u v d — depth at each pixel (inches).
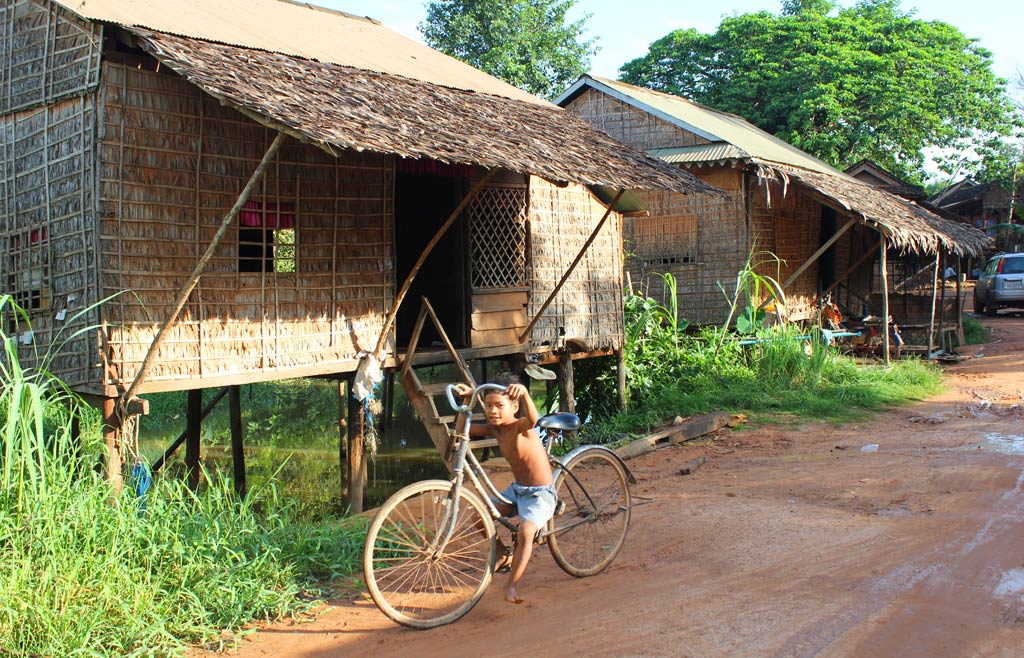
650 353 511.5
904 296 777.6
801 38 1178.6
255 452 487.8
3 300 208.5
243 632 177.9
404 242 450.3
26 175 284.0
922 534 234.4
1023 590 192.2
